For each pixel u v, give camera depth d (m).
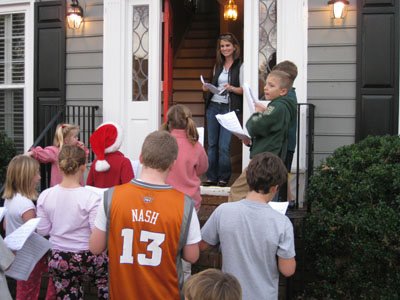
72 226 2.53
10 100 5.42
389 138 3.34
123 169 3.11
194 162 2.74
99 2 4.88
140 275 1.81
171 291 1.83
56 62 5.03
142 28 4.86
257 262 2.00
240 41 7.54
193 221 1.90
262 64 4.37
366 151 3.18
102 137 3.07
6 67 5.40
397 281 2.85
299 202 4.11
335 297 3.06
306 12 4.16
